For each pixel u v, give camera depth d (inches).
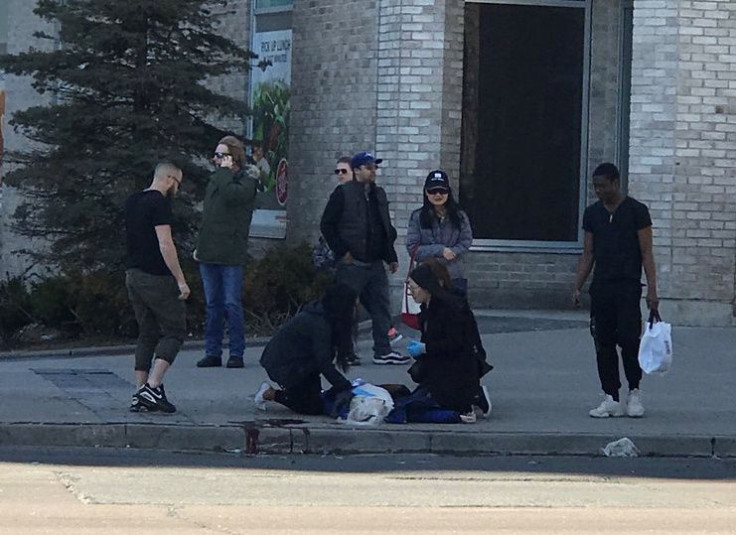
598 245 449.4
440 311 440.5
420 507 341.1
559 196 727.1
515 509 342.0
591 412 458.6
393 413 438.9
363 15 713.0
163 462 400.8
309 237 756.0
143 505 334.6
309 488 364.2
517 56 719.7
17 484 360.5
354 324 445.1
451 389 441.1
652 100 654.5
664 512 342.6
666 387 519.5
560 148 726.5
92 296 642.8
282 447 420.5
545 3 719.1
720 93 652.7
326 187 742.5
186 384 506.0
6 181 695.7
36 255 717.9
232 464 401.1
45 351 605.6
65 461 397.4
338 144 731.4
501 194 721.6
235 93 820.0
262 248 799.7
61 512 324.2
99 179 677.9
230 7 815.7
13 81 994.7
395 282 690.2
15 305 657.6
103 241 686.5
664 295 655.1
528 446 426.9
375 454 422.0
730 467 416.8
